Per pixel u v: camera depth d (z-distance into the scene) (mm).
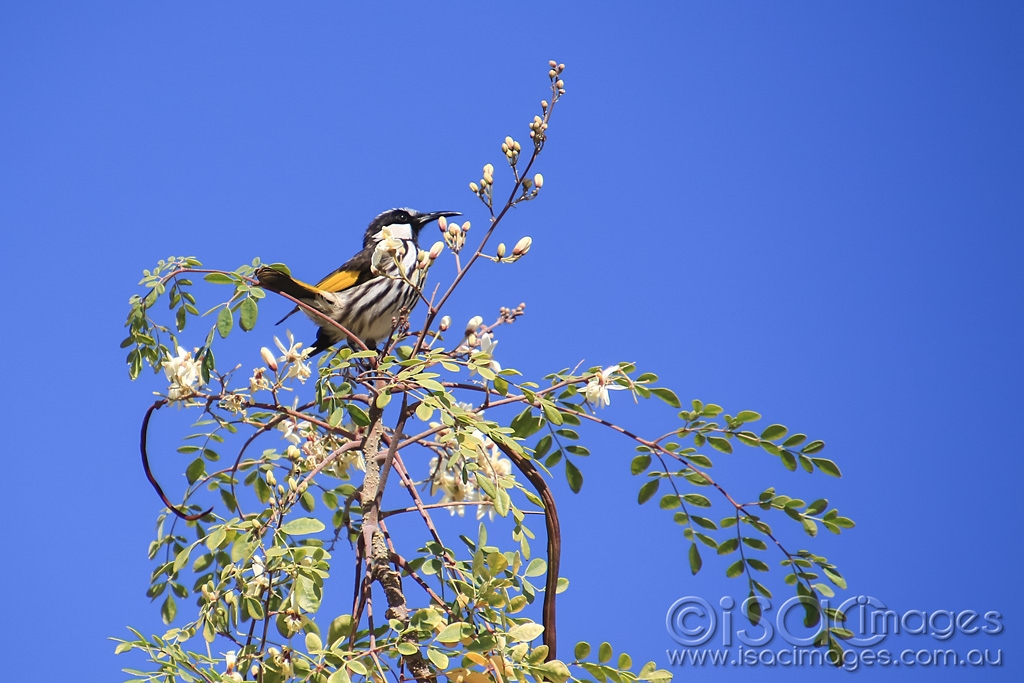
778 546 8547
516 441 7773
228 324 7703
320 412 8266
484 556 7289
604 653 7473
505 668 6953
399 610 7488
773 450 8461
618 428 8516
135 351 8719
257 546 6848
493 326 8375
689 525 8758
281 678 6844
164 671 7090
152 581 8461
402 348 9328
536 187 8133
